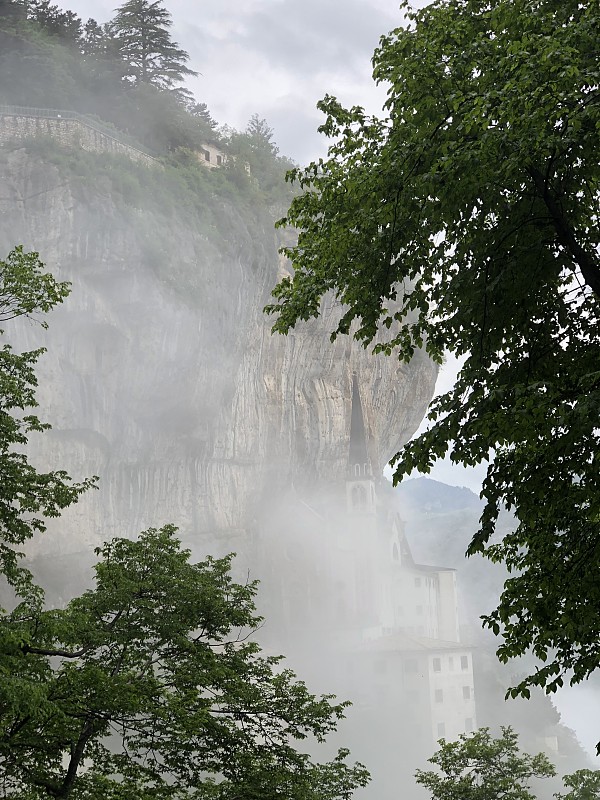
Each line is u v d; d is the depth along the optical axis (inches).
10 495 868.0
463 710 4557.1
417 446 609.3
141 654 859.4
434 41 634.2
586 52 580.7
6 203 3543.3
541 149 562.6
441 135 607.8
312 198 737.0
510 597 612.1
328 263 703.7
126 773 800.3
